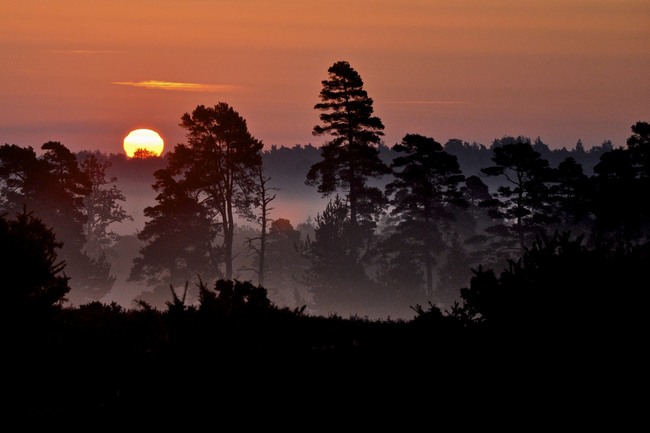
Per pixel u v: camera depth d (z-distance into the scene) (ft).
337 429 128.88
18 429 130.52
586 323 154.40
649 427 127.13
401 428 128.98
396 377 151.53
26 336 163.73
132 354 175.94
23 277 166.61
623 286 157.58
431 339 165.37
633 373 143.33
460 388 143.95
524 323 158.40
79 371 162.40
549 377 143.95
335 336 202.69
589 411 132.67
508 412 133.69
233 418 133.08
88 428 130.62
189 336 151.23
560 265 162.50
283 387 145.28
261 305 168.55
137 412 135.54
